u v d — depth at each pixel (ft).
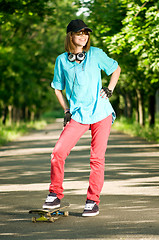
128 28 53.93
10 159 57.00
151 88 101.50
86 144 83.66
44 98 157.17
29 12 61.77
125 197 27.73
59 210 22.67
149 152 62.59
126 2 56.18
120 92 160.04
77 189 31.37
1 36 103.50
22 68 107.04
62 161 21.98
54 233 19.33
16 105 132.36
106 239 18.16
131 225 20.44
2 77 104.32
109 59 22.52
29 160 55.06
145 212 23.27
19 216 22.93
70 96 22.62
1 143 89.76
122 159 52.75
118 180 35.42
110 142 85.97
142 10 54.60
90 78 22.22
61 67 22.66
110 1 73.00
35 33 131.13
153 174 39.01
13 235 19.16
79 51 22.30
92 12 73.46
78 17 102.47
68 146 22.00
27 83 118.52
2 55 102.17
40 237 18.74
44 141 97.71
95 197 22.58
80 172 41.42
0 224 21.25
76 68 22.20
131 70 76.64
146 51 54.19
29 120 242.37
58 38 130.31
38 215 23.12
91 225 20.59
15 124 159.94
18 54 106.73
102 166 22.45
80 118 22.13
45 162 52.19
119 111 178.91
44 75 121.29
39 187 32.63
